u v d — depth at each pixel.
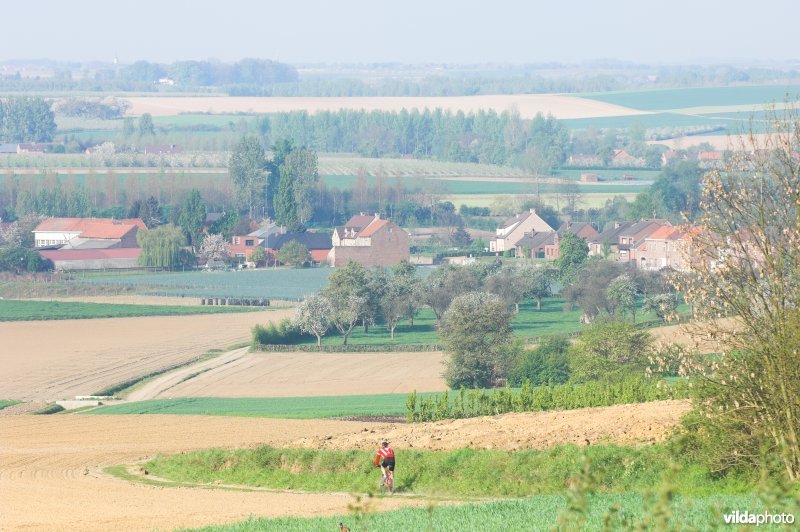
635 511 136.38
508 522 138.50
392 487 187.38
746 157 151.25
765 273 149.50
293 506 177.88
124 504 182.75
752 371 154.00
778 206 148.12
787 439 147.50
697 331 155.62
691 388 165.88
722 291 150.75
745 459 160.75
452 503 171.38
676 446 98.75
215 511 173.88
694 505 136.75
